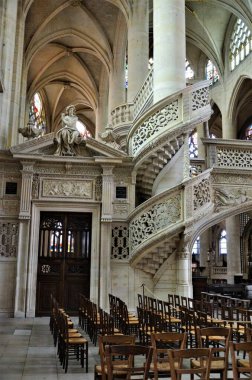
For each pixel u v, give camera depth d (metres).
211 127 36.28
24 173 15.26
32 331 11.69
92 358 8.35
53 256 15.57
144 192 16.42
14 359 8.22
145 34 20.69
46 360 8.16
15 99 19.58
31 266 14.98
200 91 14.43
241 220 34.78
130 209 15.62
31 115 35.72
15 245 15.07
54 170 15.66
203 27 29.61
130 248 14.95
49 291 15.37
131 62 20.25
